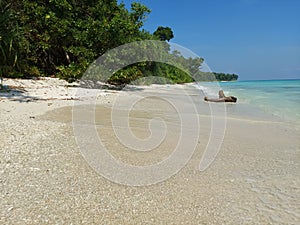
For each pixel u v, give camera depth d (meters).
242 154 4.94
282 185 3.64
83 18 18.20
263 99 16.67
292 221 2.81
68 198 3.01
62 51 19.03
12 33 12.07
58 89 13.49
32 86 13.26
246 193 3.39
